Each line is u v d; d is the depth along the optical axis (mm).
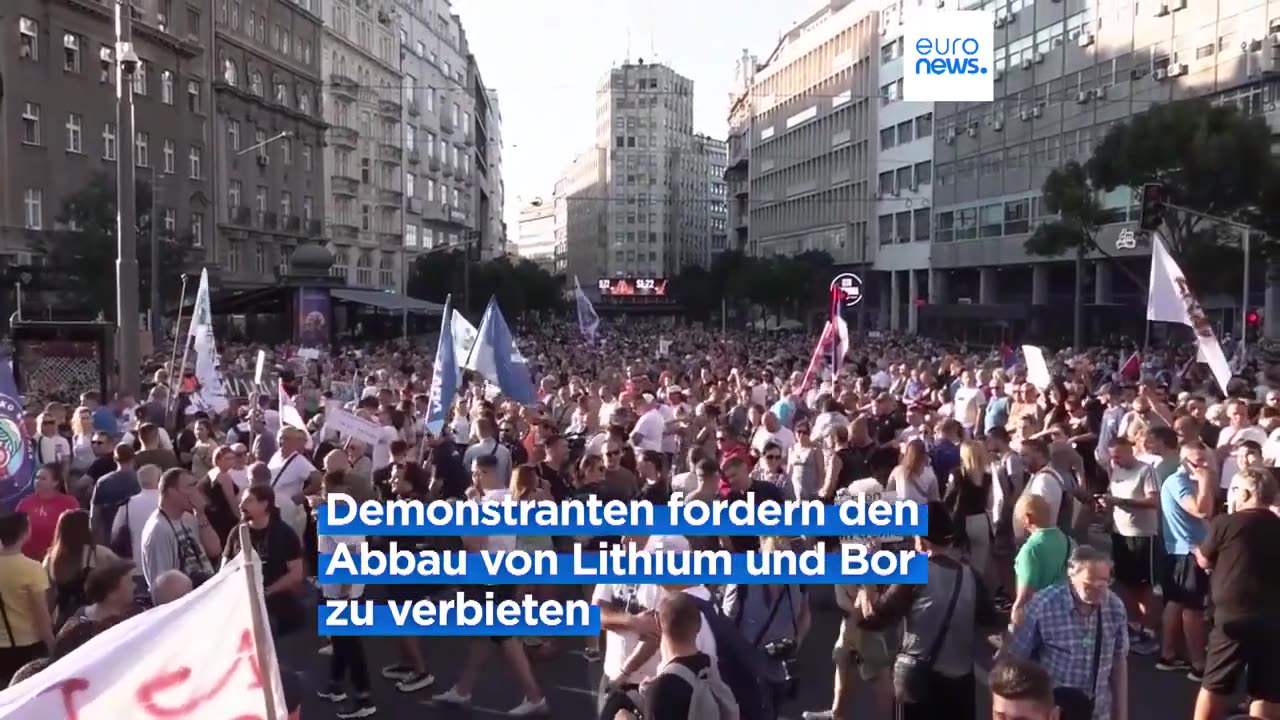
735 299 90625
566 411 18828
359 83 83812
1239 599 7191
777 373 25859
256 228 66188
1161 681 9352
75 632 6039
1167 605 9570
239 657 3791
